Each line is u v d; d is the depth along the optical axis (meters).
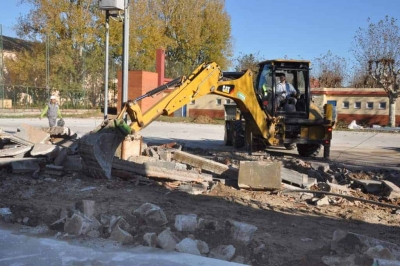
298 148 15.51
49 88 42.53
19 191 7.80
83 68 45.09
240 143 16.31
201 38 56.19
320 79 48.12
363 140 22.56
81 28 44.34
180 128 27.78
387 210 8.36
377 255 5.10
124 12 12.01
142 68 48.91
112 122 9.08
